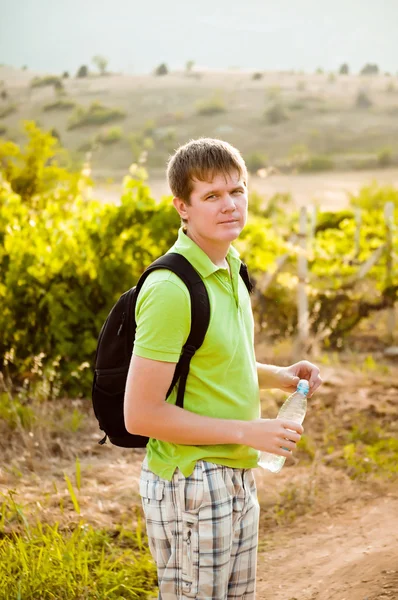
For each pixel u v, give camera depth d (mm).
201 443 2270
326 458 5367
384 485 4906
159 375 2223
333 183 57562
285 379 2654
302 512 4562
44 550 3521
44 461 5164
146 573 3660
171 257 2311
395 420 6277
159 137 85812
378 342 9578
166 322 2207
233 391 2367
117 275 6797
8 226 7078
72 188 9719
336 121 93625
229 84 121500
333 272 9305
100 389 2490
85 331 6719
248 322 2486
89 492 4566
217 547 2295
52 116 107312
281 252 8609
